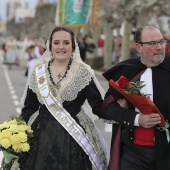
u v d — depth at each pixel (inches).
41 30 3376.0
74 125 211.2
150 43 201.9
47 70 217.2
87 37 1161.4
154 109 199.9
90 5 872.9
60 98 213.0
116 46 1531.7
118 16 1301.7
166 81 204.4
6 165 220.8
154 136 203.8
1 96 724.0
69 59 217.5
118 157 208.1
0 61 1877.5
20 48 1562.5
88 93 213.8
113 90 208.4
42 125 212.2
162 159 203.2
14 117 225.1
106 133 433.4
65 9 865.5
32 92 219.1
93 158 212.5
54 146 208.7
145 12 1163.3
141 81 203.2
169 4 1143.6
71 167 207.8
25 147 209.6
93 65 1428.4
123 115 204.1
